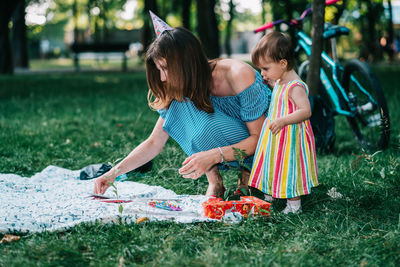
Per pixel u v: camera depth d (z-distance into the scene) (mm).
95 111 6984
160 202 2783
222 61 2826
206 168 2668
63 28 47562
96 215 2531
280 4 11562
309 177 2668
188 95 2689
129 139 4727
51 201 2877
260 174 2734
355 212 2566
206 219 2445
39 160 4102
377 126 4094
